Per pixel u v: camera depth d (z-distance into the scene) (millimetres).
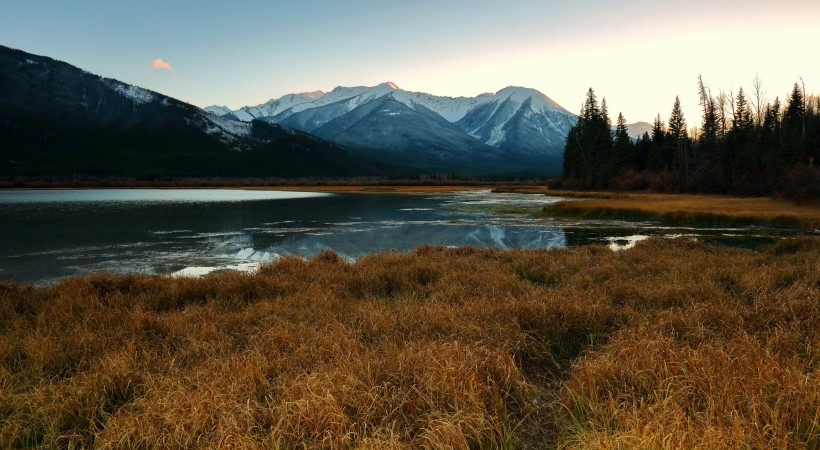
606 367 5898
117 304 10617
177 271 18531
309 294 11094
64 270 18734
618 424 4770
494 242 26406
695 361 5812
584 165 90062
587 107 97500
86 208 52500
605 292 10453
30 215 43344
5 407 5598
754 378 5238
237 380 5914
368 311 9250
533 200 64312
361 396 5320
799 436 4461
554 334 7945
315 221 38062
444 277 12523
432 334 7746
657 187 69625
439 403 5207
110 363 6457
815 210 36250
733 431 4273
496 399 5375
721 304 9000
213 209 51281
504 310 8703
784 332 7055
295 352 6945
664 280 12039
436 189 109812
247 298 11500
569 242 26234
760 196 53562
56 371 6863
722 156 64688
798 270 11914
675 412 4629
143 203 62594
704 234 28594
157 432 4840
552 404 5656
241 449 4453
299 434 4766
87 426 5426
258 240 27219
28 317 9859
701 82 75688
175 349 7648
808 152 58094
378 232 30844
